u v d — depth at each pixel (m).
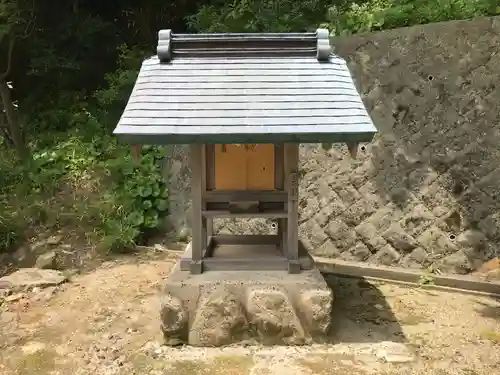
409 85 5.86
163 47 4.27
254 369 3.71
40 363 3.87
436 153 5.72
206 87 4.05
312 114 3.84
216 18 8.15
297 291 4.14
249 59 4.32
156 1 9.17
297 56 4.39
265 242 5.10
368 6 6.96
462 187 5.59
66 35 8.56
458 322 4.55
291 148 4.21
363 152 6.15
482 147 5.45
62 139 7.77
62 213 6.65
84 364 3.85
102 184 7.11
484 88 5.42
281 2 7.93
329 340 4.16
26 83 9.00
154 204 6.98
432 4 6.32
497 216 5.41
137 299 5.05
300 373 3.64
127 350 4.04
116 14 9.36
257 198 4.34
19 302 4.98
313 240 6.45
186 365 3.77
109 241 6.36
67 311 4.80
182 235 6.92
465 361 3.84
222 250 4.80
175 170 7.09
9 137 8.62
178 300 4.07
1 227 6.23
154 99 3.95
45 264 5.86
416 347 4.07
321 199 6.40
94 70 8.96
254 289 4.11
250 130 3.71
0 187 6.99
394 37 5.94
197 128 3.72
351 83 4.21
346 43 6.29
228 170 4.46
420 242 5.81
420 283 5.53
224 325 4.05
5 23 8.05
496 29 5.33
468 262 5.56
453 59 5.58
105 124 8.02
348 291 5.35
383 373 3.65
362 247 6.16
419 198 5.83
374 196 6.09
